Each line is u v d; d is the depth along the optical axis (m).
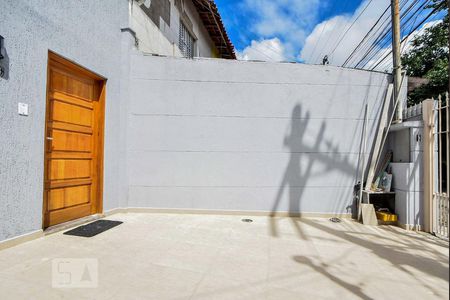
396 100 4.69
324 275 2.50
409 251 3.19
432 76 7.70
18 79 2.93
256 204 4.84
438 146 3.96
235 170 4.85
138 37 5.27
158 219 4.41
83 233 3.50
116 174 4.68
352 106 4.87
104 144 4.39
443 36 8.51
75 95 3.96
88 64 3.95
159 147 4.85
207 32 9.89
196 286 2.22
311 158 4.85
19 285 2.12
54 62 3.57
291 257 2.92
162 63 4.87
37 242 3.08
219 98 4.87
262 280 2.37
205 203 4.84
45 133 3.28
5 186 2.82
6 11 2.78
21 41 2.95
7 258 2.61
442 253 3.14
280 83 4.87
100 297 2.00
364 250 3.20
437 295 2.18
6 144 2.82
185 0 7.69
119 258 2.74
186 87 4.86
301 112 4.86
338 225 4.33
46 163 3.44
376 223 4.39
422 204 4.12
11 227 2.89
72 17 3.64
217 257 2.86
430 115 4.07
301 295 2.13
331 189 4.83
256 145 4.86
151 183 4.83
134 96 4.87
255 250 3.11
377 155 4.79
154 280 2.30
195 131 4.85
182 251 3.01
